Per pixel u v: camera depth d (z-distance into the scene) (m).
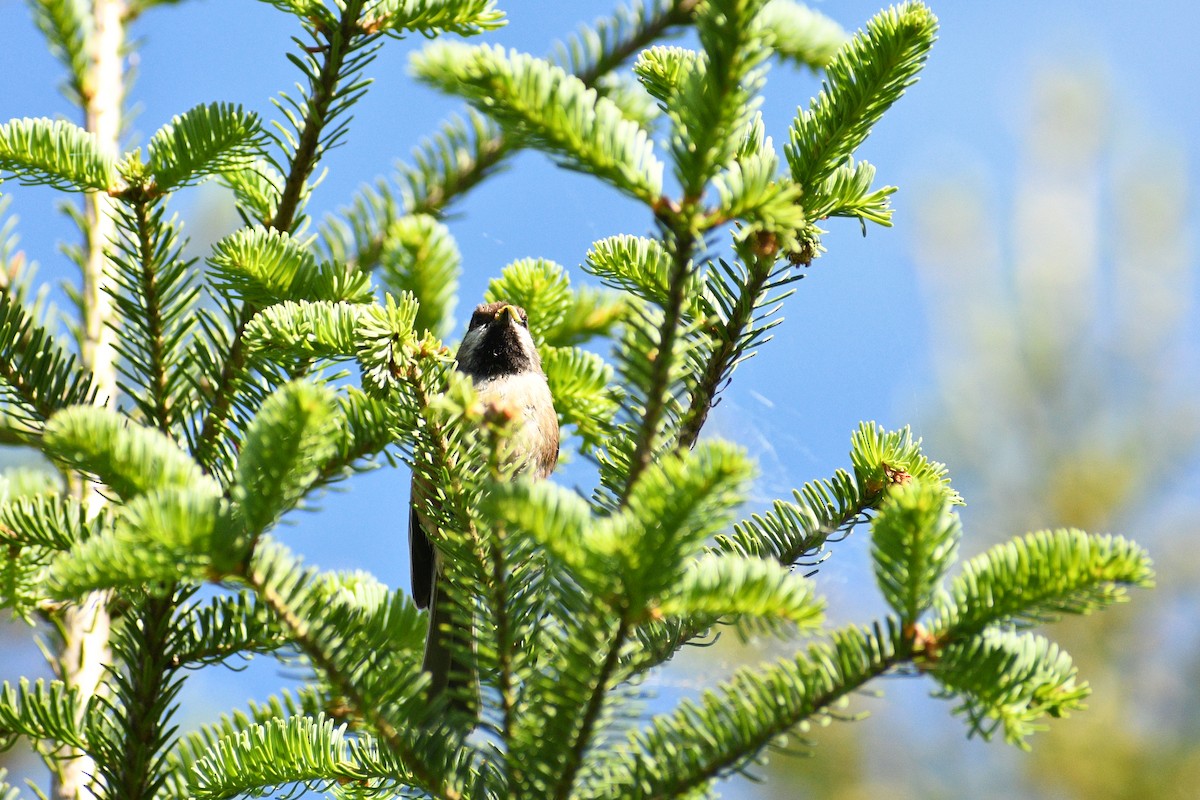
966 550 10.23
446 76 4.02
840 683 3.20
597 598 3.18
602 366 6.03
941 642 3.15
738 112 3.12
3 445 5.44
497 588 3.73
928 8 4.04
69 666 5.10
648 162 3.23
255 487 3.16
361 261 6.81
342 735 3.98
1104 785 8.74
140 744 4.15
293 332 4.72
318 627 3.52
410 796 3.72
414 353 4.46
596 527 2.90
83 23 6.75
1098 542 3.09
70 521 4.37
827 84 4.15
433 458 4.34
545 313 6.38
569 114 3.16
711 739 3.25
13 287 5.96
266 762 3.96
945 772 8.91
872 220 4.31
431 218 6.49
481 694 3.69
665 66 4.60
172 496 3.05
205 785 4.01
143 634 4.21
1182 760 8.81
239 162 5.02
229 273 5.16
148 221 4.99
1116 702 9.09
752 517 4.72
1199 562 9.82
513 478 3.95
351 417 5.07
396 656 3.70
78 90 6.80
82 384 4.86
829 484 4.71
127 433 3.23
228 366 5.21
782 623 3.32
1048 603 3.13
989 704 3.10
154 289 5.09
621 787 3.28
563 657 3.32
